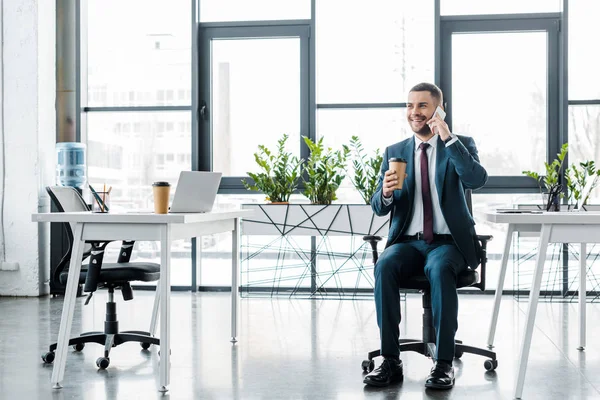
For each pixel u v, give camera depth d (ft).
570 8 16.28
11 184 16.39
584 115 16.38
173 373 9.18
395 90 16.93
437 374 8.35
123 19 17.51
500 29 16.49
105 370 9.35
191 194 9.10
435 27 16.57
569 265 16.28
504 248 10.41
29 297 16.31
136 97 17.52
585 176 15.35
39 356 10.16
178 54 17.31
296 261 17.01
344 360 9.92
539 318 13.39
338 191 16.93
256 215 15.47
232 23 17.20
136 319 13.32
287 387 8.46
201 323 12.91
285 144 17.20
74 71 17.33
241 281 17.07
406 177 9.35
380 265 8.79
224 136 17.43
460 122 16.79
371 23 16.98
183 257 17.40
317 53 17.11
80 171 16.85
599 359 9.93
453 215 8.93
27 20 16.26
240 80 17.35
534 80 16.61
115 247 17.92
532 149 16.60
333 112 17.12
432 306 8.65
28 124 16.31
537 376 8.96
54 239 16.53
